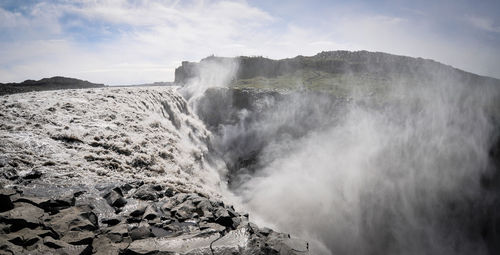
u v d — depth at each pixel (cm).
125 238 612
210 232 673
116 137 1469
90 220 649
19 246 468
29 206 631
